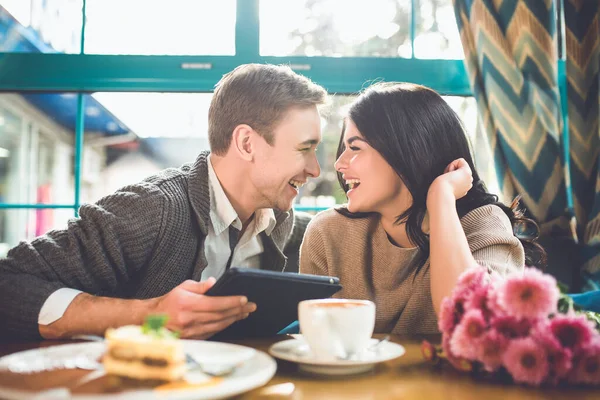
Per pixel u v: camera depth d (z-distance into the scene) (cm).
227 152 133
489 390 64
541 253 153
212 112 135
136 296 123
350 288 134
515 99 181
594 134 186
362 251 134
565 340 65
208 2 202
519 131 181
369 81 200
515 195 183
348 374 71
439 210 104
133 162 206
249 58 200
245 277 83
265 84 130
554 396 61
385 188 127
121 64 198
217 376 62
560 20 205
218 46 202
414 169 124
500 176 184
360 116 127
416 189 124
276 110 129
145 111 204
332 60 201
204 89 199
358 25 205
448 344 71
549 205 181
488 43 183
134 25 201
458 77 201
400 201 129
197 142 207
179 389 58
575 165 186
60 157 203
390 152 124
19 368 65
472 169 133
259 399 60
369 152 126
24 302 97
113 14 201
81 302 97
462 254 96
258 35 201
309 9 204
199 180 129
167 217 120
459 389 64
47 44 199
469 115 206
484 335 66
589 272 178
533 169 180
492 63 182
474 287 72
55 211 204
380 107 127
